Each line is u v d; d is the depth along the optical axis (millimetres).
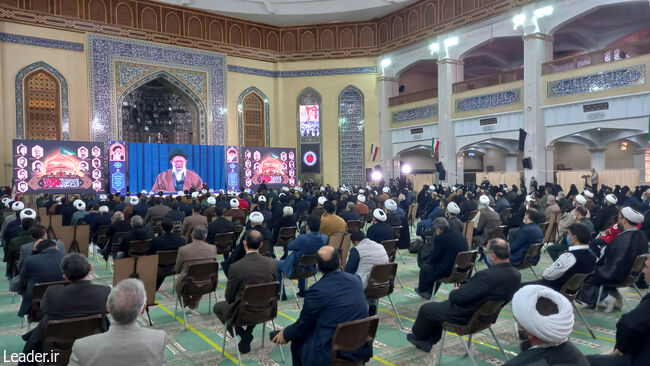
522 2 15656
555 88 14938
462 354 3873
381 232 5898
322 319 2820
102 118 17656
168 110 22109
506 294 3330
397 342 4168
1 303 5680
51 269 3867
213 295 5934
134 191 17641
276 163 20406
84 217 8148
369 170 21938
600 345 3957
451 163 18500
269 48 22203
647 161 18797
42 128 16688
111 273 7160
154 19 18969
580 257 3992
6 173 15945
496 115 16734
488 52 21562
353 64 22047
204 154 19344
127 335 1993
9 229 6305
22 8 16250
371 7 20188
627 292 5723
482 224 7254
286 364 3721
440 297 5668
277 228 7742
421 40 19594
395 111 21328
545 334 1767
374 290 4309
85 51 17484
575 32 18672
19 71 16219
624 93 13109
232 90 21156
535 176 15242
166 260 5402
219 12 20391
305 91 22375
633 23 17891
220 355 3922
